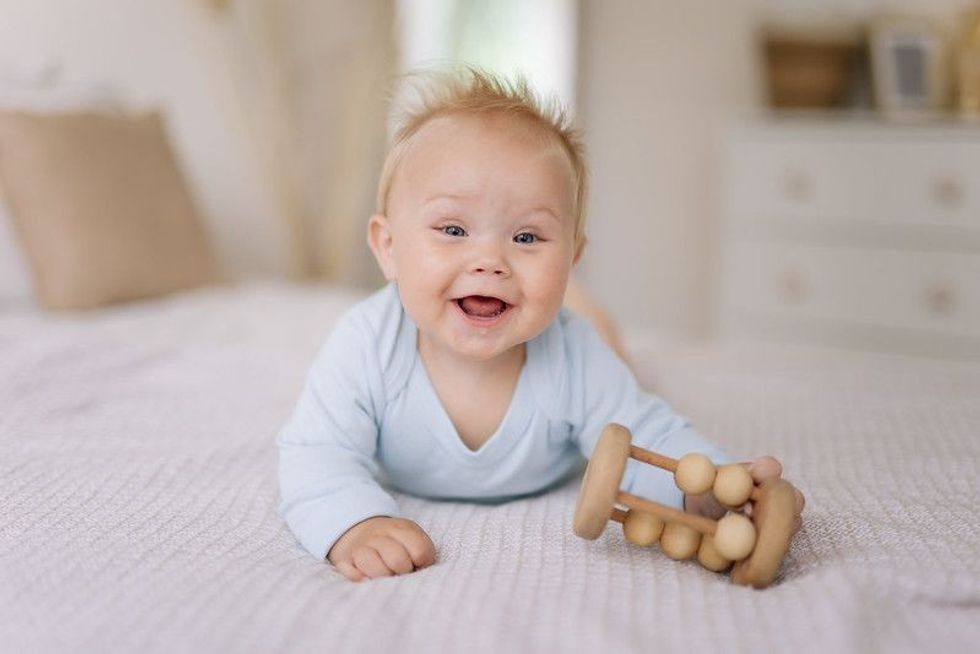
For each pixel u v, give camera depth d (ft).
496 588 2.51
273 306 6.56
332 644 2.18
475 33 11.04
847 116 9.62
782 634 2.24
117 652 2.14
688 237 11.32
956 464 3.70
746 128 9.24
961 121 8.61
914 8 9.90
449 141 2.95
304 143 10.04
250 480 3.54
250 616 2.31
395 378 3.23
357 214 10.50
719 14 10.89
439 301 2.93
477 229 2.89
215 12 8.84
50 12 7.34
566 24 11.36
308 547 2.91
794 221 9.13
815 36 9.53
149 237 6.61
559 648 2.17
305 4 9.89
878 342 8.91
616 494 2.56
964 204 8.44
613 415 3.31
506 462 3.31
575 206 3.08
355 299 7.06
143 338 5.59
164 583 2.53
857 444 4.04
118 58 7.89
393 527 2.81
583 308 4.58
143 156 6.81
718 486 2.67
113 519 3.05
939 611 2.43
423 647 2.19
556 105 3.22
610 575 2.61
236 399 4.59
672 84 11.19
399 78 3.45
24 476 3.43
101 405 4.44
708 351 5.96
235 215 9.13
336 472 3.04
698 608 2.39
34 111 6.39
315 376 3.29
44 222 6.14
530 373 3.27
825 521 3.06
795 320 9.22
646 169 11.43
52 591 2.47
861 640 2.18
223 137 8.97
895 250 8.75
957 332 8.59
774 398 4.81
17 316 5.97
